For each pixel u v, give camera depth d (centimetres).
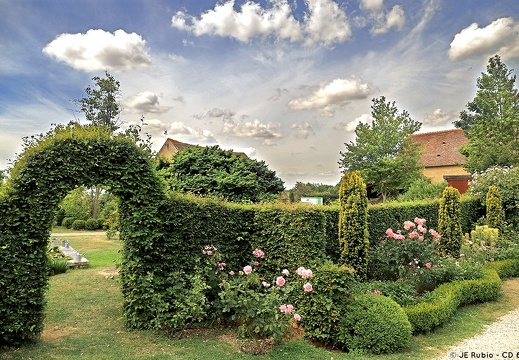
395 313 521
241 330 532
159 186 596
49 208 515
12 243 486
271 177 1149
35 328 501
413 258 750
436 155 3150
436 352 512
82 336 530
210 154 1094
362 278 730
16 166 512
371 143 2569
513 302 796
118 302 714
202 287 546
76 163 538
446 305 636
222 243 657
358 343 508
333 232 855
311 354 488
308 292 552
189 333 553
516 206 1419
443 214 1041
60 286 844
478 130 2483
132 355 459
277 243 670
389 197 2591
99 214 2836
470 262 918
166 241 591
